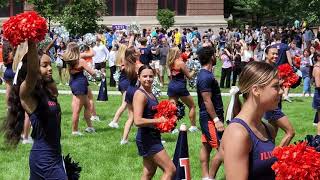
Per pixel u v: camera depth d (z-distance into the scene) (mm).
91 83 22578
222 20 48625
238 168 3926
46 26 5418
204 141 8375
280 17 53812
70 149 10922
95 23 31781
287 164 3883
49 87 5898
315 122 13250
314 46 20016
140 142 7062
